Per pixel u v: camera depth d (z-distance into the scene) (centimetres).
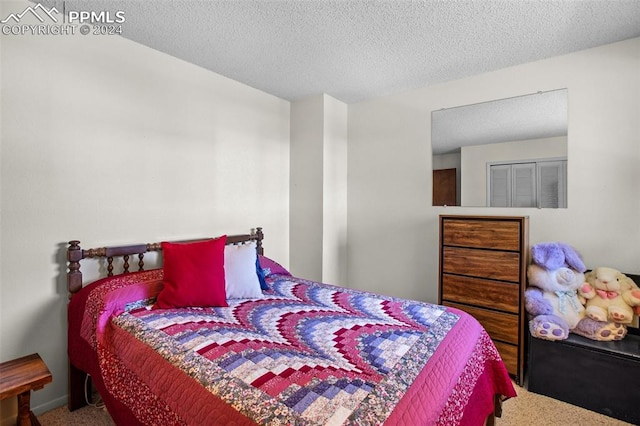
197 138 247
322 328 146
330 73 258
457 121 271
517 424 168
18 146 164
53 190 176
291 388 97
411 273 298
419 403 94
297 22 186
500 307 216
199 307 175
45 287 174
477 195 262
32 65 168
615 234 208
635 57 201
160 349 125
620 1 164
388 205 311
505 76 248
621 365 172
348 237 337
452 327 146
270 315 164
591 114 215
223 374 105
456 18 181
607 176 210
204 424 92
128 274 192
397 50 219
